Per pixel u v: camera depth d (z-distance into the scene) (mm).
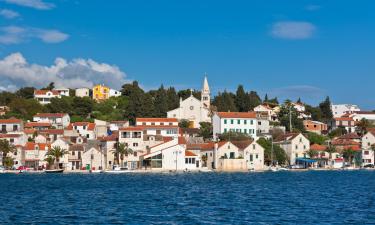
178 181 153750
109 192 118938
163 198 105562
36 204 95625
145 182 150000
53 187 133500
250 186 135125
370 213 81688
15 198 106312
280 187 131750
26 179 166750
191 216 79750
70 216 79812
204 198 105250
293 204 94188
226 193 115500
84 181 155500
